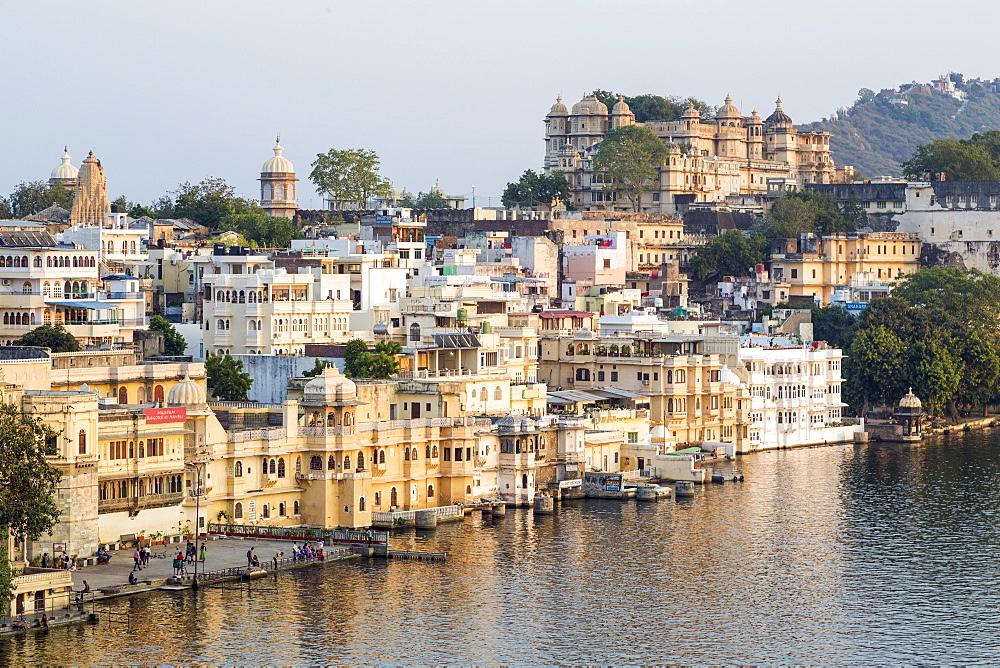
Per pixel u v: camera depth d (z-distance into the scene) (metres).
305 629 182.88
